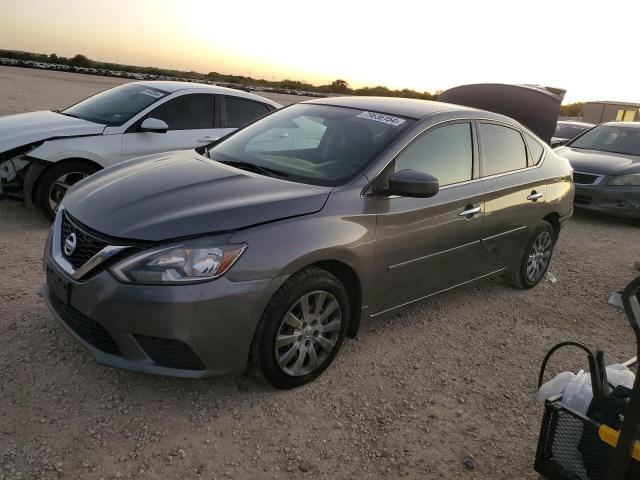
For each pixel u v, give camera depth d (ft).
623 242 26.55
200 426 10.00
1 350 11.55
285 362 10.90
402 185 11.48
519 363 13.58
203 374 9.93
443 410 11.35
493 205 14.97
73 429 9.57
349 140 13.14
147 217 10.07
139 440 9.50
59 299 10.64
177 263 9.51
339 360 12.66
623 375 8.95
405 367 12.75
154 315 9.46
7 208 21.56
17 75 108.27
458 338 14.47
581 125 53.88
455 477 9.53
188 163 12.92
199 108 23.79
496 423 11.15
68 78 119.03
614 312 17.38
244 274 9.81
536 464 8.33
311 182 11.95
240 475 8.99
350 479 9.20
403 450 10.04
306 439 9.99
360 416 10.82
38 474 8.52
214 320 9.68
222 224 9.96
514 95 30.58
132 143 21.56
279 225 10.37
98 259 9.82
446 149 13.87
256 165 12.96
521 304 17.16
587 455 7.64
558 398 8.26
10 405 9.95
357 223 11.47
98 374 11.12
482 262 15.34
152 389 10.87
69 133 20.18
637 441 6.94
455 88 33.01
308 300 11.01
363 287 11.94
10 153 19.20
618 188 28.78
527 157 16.88
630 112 73.72
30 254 16.99
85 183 12.37
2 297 13.84
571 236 26.73
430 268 13.55
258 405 10.75
